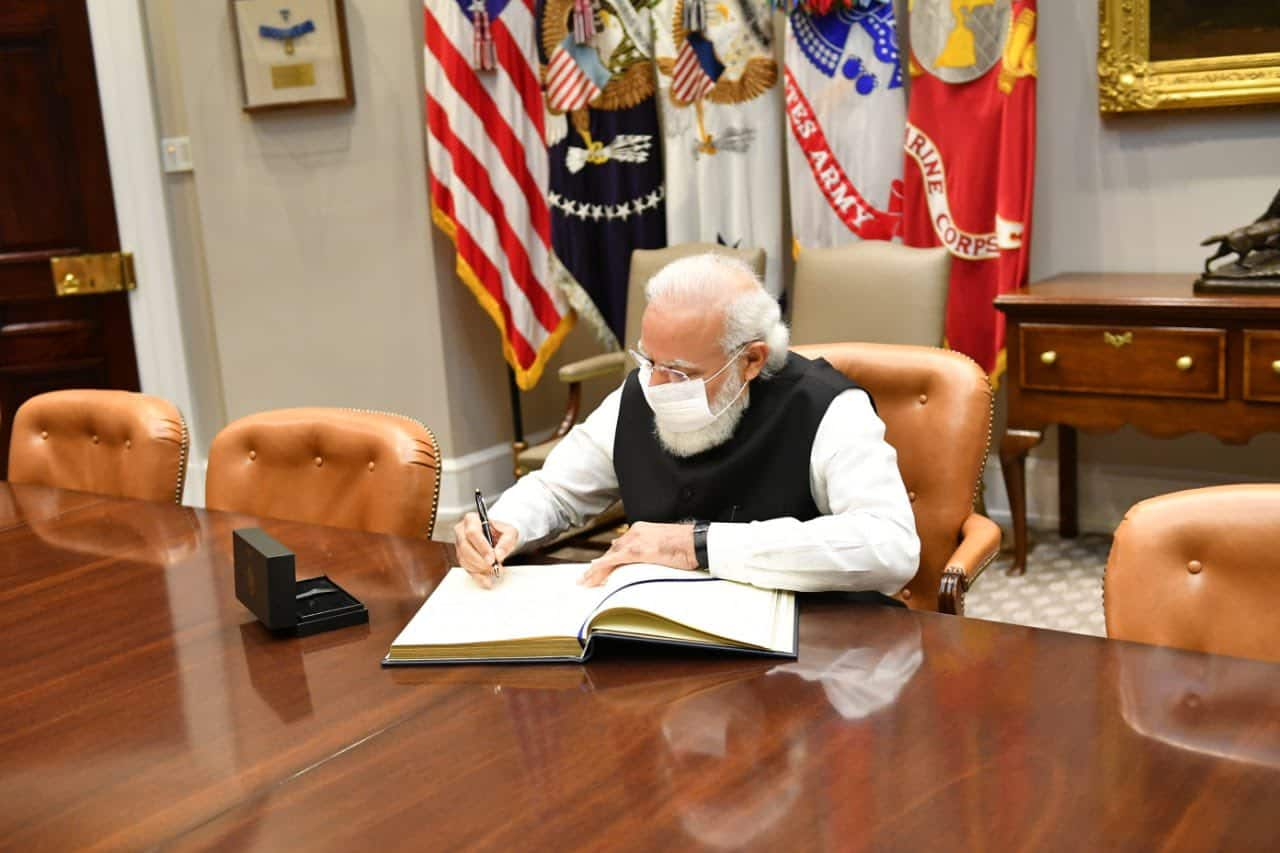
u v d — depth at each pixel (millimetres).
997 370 3600
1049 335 3229
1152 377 3117
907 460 2135
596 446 2016
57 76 4406
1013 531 3740
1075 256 3697
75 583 1758
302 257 4402
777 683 1290
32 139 4422
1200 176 3486
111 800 1117
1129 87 3471
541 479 1979
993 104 3479
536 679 1329
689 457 1836
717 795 1065
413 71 4109
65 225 4504
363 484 2078
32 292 4500
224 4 4273
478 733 1209
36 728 1281
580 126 4023
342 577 1705
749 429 1798
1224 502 1445
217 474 2217
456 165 4039
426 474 2033
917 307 3316
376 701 1296
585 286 4109
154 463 2354
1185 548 1453
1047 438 3893
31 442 2531
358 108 4211
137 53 4449
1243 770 1069
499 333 4543
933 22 3506
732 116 3832
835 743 1151
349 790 1107
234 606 1618
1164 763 1088
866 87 3635
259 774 1147
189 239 4672
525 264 4152
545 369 4820
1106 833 980
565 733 1198
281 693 1330
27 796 1137
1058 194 3680
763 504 1793
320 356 4469
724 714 1223
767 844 984
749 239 3896
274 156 4359
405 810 1066
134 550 1899
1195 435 3689
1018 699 1227
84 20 4395
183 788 1131
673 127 3893
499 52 4023
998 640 1377
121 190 4523
